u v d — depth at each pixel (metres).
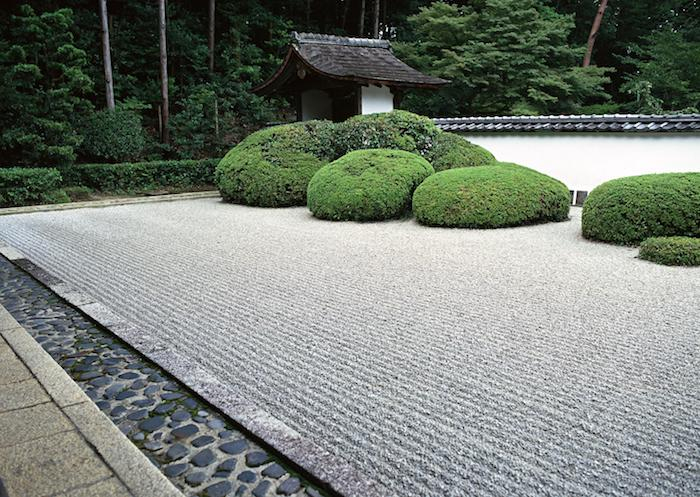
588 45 15.99
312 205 7.29
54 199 8.95
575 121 8.83
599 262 4.55
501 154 9.80
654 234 5.10
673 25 17.00
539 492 1.58
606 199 5.36
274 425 1.92
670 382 2.29
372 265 4.50
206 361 2.57
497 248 5.17
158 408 2.11
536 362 2.51
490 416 2.02
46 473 1.60
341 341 2.80
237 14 16.09
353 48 11.91
